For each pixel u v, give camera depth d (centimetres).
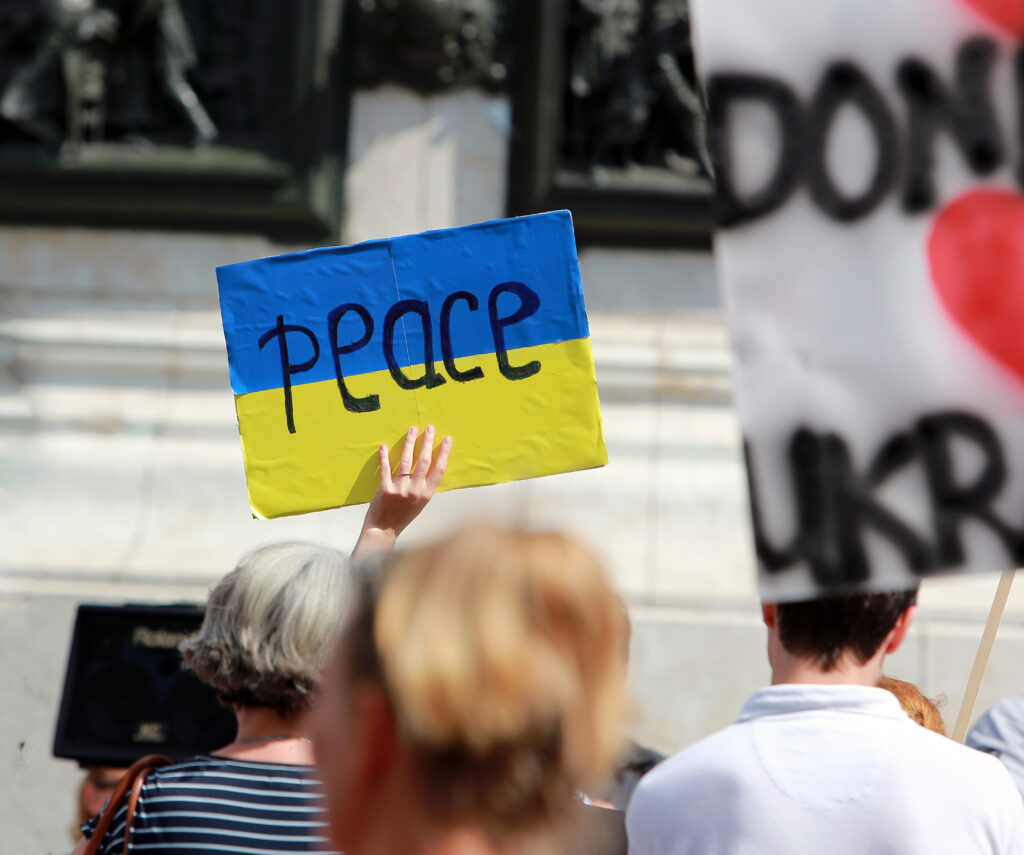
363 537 942
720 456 2042
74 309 2105
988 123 757
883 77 761
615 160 2098
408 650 364
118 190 2075
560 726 368
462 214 2127
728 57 766
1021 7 758
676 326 2097
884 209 755
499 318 987
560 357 978
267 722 733
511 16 2133
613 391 2067
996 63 758
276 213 2088
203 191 2080
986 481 736
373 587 390
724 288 756
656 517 2011
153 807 686
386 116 2144
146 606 1202
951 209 754
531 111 2084
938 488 736
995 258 747
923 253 751
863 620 685
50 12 2019
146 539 2016
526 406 979
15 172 2055
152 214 2112
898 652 1914
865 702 662
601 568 387
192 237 2125
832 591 709
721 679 1931
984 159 755
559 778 374
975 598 1948
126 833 682
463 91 2144
